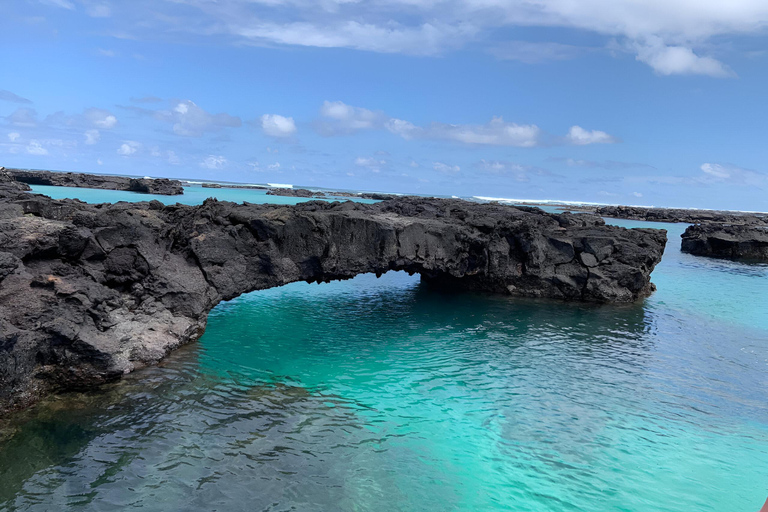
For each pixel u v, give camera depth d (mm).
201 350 17188
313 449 11867
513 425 13867
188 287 17250
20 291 12680
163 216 18406
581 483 11281
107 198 53531
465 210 30750
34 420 11781
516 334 21906
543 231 28906
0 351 11297
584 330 22859
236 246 18703
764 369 18844
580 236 28125
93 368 13453
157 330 16062
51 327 12602
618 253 27891
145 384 14141
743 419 14758
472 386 16328
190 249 17953
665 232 30000
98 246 15477
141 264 16484
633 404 15523
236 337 19312
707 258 47906
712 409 15367
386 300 26922
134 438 11547
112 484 9859
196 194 76500
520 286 28172
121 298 15758
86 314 13750
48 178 69375
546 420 14266
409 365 17875
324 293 28109
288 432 12562
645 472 11805
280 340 19469
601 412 14898
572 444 12992
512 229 27672
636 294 28156
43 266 14195
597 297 27234
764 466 12242
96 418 12219
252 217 19062
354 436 12688
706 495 10992
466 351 19578
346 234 21203
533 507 10312
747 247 47562
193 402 13531
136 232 16422
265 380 15547
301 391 15078
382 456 11867
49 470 10109
